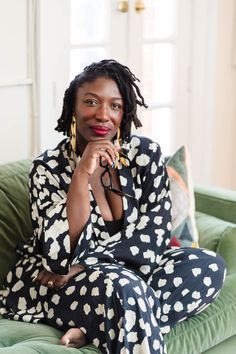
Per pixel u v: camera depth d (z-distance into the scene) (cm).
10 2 301
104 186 248
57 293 230
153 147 261
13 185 267
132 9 371
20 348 203
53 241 228
